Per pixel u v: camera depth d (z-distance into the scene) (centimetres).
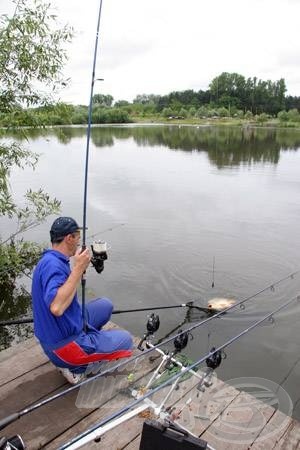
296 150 2648
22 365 344
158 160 2220
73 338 285
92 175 1717
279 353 493
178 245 873
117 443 270
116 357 311
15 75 609
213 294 656
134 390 312
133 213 1119
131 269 742
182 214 1116
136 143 3284
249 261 793
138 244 876
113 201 1253
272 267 767
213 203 1241
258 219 1075
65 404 301
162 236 929
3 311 639
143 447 226
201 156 2383
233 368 462
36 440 271
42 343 287
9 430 278
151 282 693
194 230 978
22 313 635
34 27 573
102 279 698
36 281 271
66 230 274
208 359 293
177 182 1573
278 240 913
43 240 865
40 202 748
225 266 766
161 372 329
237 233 959
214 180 1620
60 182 1548
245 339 523
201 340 521
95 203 1224
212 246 870
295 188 1465
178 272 735
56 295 254
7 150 650
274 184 1541
